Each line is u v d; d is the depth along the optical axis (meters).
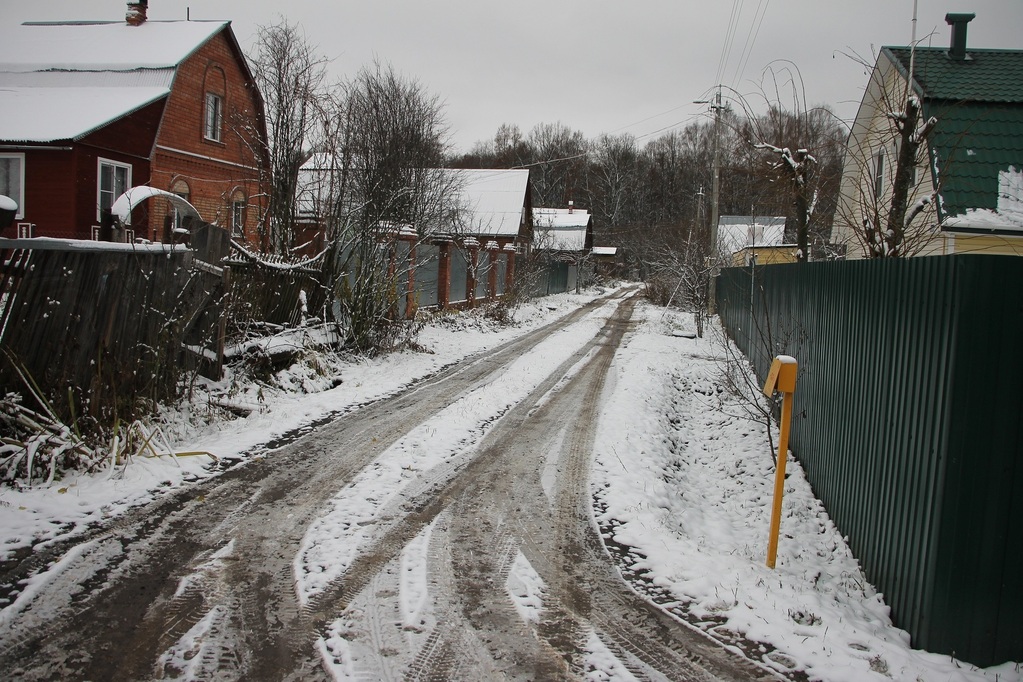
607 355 16.41
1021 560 4.16
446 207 24.55
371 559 4.91
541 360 15.08
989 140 12.35
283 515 5.55
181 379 8.27
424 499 6.18
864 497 5.77
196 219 9.01
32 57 18.84
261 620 4.03
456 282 24.12
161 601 4.15
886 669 3.94
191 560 4.69
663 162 76.50
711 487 8.09
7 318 5.95
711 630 4.31
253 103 21.75
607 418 9.60
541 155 79.62
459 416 9.19
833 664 3.96
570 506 6.24
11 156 15.38
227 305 9.07
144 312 7.27
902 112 8.37
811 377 8.23
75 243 6.35
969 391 4.09
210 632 3.87
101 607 4.04
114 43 19.31
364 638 3.92
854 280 6.50
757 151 11.64
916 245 9.22
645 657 3.97
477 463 7.33
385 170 18.48
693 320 25.94
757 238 25.98
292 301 11.77
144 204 16.39
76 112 16.09
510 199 36.69
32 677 3.36
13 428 5.92
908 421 4.82
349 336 12.66
